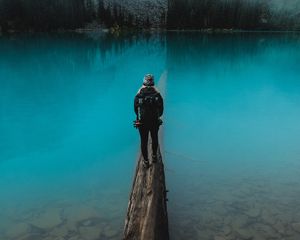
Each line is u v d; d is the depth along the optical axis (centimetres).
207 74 2505
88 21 8069
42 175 841
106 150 1025
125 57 3544
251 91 1883
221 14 8288
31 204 690
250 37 6638
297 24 8306
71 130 1255
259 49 4331
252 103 1598
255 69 2747
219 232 585
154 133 632
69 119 1412
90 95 1875
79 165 907
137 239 478
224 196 706
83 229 598
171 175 810
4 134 1223
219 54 3816
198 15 8275
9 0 7112
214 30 8256
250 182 771
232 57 3556
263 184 760
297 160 900
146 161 648
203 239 567
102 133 1216
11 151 1038
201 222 613
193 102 1616
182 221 617
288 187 743
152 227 483
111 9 8444
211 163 884
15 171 873
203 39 6053
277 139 1078
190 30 8319
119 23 8150
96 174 839
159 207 537
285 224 604
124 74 2559
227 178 792
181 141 1060
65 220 627
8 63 2934
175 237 573
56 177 827
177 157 924
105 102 1719
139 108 619
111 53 3875
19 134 1226
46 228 604
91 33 7275
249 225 602
